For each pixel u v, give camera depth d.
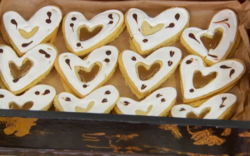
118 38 0.51
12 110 0.41
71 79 0.48
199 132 0.40
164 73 0.48
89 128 0.41
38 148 0.45
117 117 0.40
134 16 0.51
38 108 0.46
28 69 0.49
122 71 0.48
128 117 0.40
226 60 0.48
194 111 0.46
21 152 0.45
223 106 0.46
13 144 0.45
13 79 0.48
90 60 0.49
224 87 0.46
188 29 0.50
